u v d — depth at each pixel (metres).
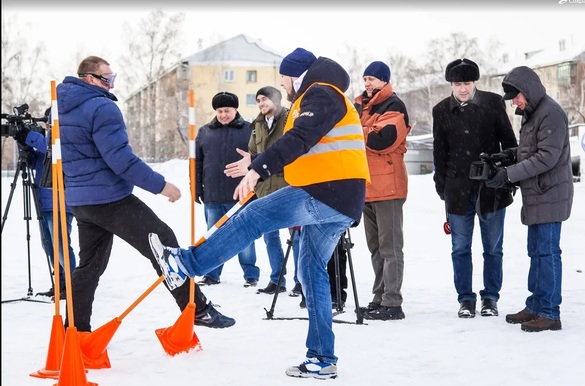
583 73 57.59
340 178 3.73
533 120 5.06
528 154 5.08
